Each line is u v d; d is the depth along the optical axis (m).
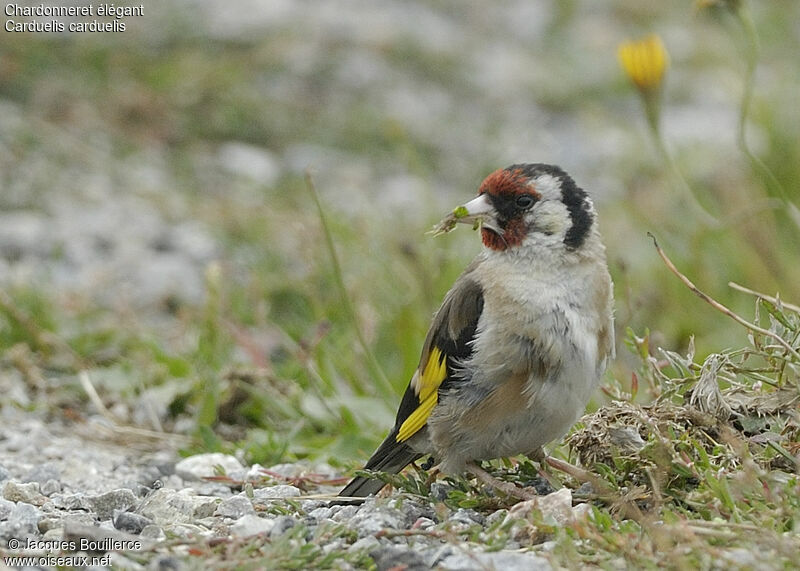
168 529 7.62
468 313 8.16
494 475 8.36
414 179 20.09
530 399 7.96
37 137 19.33
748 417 8.00
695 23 27.80
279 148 21.11
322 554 6.96
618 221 17.30
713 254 15.46
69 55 21.88
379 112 22.22
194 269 15.84
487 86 24.72
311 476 9.39
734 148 19.78
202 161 19.95
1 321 13.20
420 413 8.34
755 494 7.14
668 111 23.89
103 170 19.00
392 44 25.33
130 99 20.81
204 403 11.23
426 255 14.32
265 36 24.39
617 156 20.98
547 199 8.22
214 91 21.77
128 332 13.35
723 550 6.59
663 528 6.68
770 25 25.81
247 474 9.41
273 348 13.36
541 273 8.12
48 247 16.20
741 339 13.50
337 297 13.91
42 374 12.45
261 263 15.67
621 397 8.76
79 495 8.56
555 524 7.05
